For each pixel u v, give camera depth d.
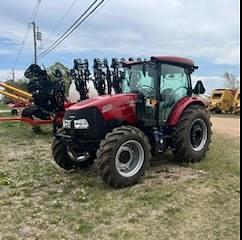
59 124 12.88
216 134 12.95
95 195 6.05
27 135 13.94
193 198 5.74
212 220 4.91
